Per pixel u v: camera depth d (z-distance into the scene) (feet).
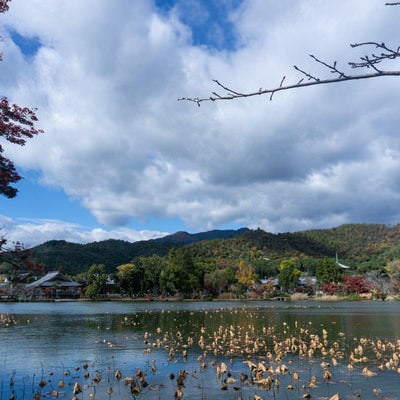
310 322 94.53
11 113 28.19
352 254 552.00
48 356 52.11
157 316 119.24
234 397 33.47
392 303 212.43
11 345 61.82
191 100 10.74
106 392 35.17
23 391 35.78
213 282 283.59
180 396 32.96
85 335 73.87
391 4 9.05
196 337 70.13
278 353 52.34
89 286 256.52
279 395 34.01
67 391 35.60
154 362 47.78
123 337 70.85
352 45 9.31
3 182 26.58
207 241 584.40
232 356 51.42
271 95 10.16
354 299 262.26
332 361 47.57
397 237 582.35
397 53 9.03
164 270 272.31
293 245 588.09
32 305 193.77
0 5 25.72
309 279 327.67
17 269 28.89
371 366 44.60
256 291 297.12
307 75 9.77
